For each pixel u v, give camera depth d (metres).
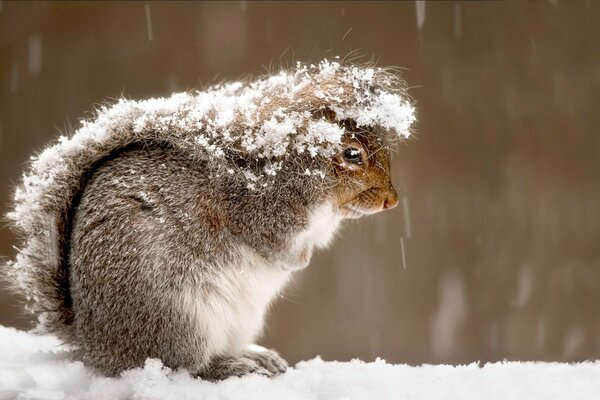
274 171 7.22
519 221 19.47
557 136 19.98
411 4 20.31
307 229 7.50
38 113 20.36
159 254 6.69
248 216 7.14
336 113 7.61
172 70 20.62
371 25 20.44
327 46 20.34
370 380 6.68
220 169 7.07
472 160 19.89
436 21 20.42
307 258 7.61
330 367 7.30
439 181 19.75
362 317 18.58
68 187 6.96
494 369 7.04
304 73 7.92
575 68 20.22
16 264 7.06
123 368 6.61
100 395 6.19
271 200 7.26
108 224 6.68
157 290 6.62
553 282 18.95
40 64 20.50
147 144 7.12
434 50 20.31
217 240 6.98
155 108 7.29
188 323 6.68
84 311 6.66
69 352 7.04
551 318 18.67
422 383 6.61
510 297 18.89
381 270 18.89
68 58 20.62
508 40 20.38
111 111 7.28
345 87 7.68
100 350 6.63
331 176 7.60
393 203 7.83
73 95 20.52
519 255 19.22
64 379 6.44
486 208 19.58
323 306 18.50
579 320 18.62
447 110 20.12
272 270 7.43
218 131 7.27
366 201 7.77
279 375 7.13
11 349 7.32
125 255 6.62
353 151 7.66
